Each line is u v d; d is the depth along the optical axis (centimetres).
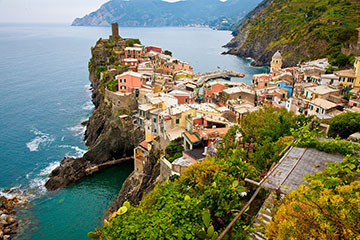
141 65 13512
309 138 2603
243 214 2055
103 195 7481
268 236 1681
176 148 6209
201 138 5728
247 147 3862
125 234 1820
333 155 2441
